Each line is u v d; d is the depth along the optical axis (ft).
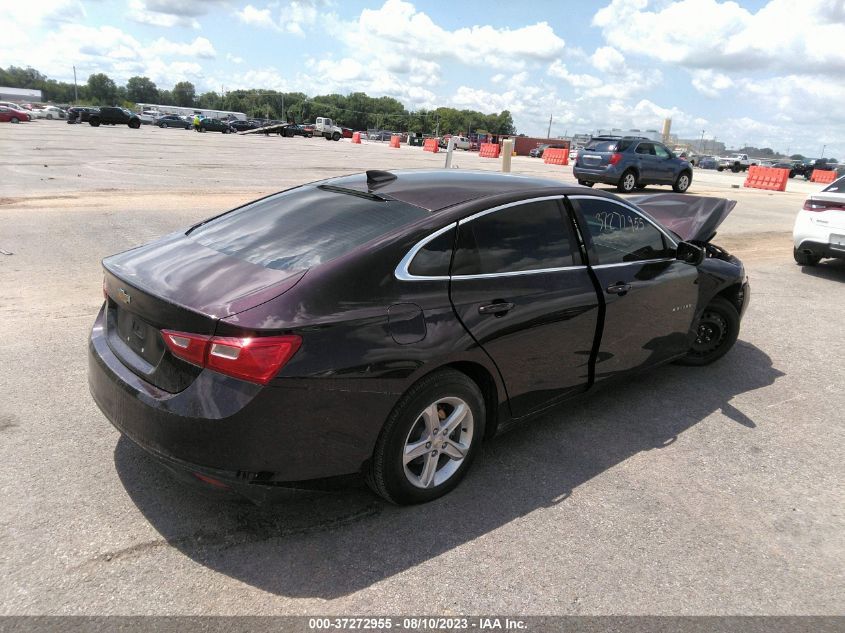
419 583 8.22
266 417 7.88
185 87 653.71
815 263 30.86
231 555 8.52
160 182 47.67
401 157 100.68
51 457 10.50
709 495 10.73
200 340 7.87
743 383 15.87
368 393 8.51
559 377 11.60
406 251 9.21
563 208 11.76
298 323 8.00
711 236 17.78
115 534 8.75
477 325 9.69
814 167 155.53
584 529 9.56
